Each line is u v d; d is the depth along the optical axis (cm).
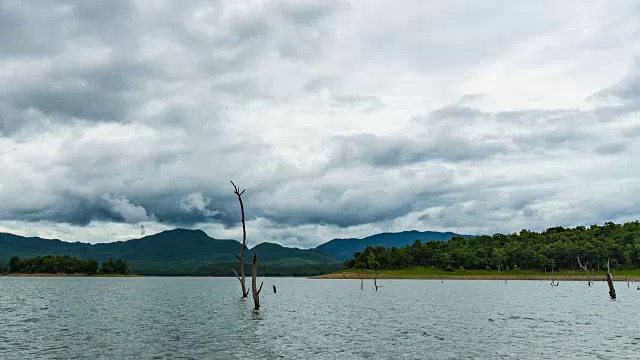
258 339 4803
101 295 13050
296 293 14512
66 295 12988
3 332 5309
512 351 4144
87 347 4353
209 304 9588
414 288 17750
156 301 10531
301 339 4803
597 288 16750
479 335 5078
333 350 4197
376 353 4056
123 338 4881
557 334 5128
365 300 10931
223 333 5238
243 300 10800
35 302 10150
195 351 4153
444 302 10156
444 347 4341
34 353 4072
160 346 4400
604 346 4362
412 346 4400
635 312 7562
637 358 3809
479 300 10725
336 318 6831
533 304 9412
